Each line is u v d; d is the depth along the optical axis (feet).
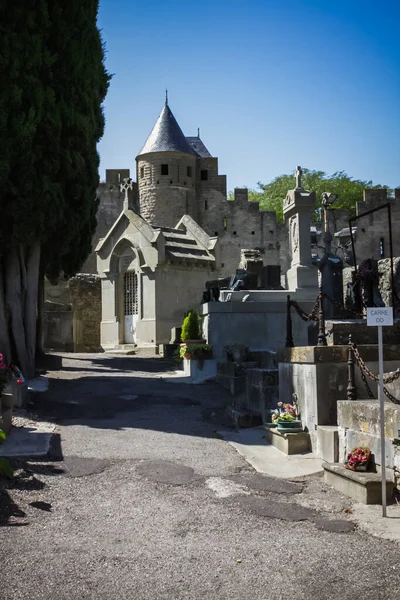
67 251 53.06
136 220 94.32
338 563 16.63
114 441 30.60
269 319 55.93
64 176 48.91
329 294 46.96
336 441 26.66
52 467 25.61
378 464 23.40
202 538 18.57
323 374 29.01
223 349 54.60
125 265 97.04
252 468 27.04
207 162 186.29
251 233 185.47
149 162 173.68
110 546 17.72
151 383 51.65
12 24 45.44
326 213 53.72
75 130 49.29
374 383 29.27
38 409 38.81
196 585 15.28
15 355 48.06
